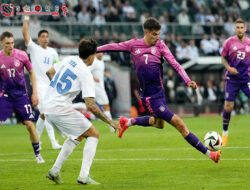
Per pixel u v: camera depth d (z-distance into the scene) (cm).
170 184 2589
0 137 5472
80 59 2612
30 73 3516
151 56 3014
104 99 5512
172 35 8731
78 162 3453
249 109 8838
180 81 8500
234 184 2539
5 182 2794
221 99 8669
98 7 8862
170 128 5725
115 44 3066
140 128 6138
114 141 4684
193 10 9856
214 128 5678
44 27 7944
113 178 2820
